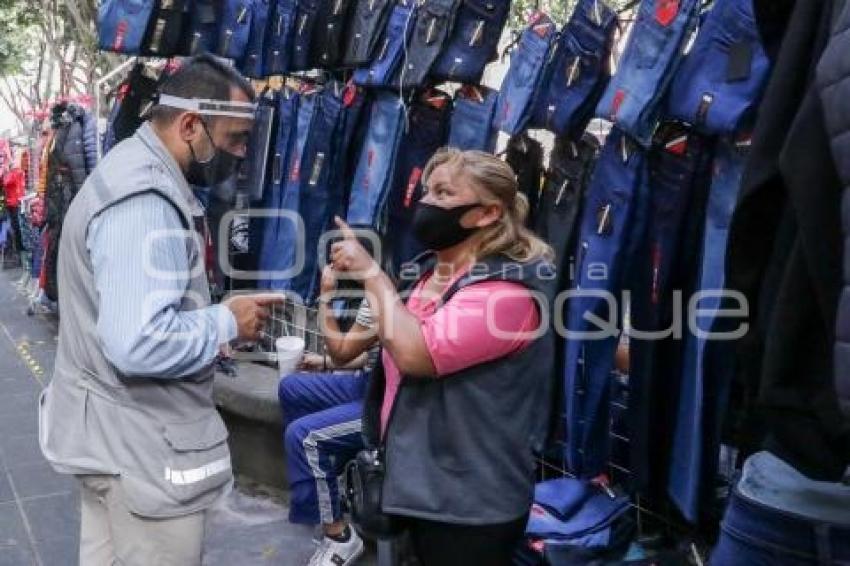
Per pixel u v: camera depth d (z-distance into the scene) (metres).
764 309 1.31
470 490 1.83
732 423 2.51
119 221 1.72
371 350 2.74
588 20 2.59
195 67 1.87
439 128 3.22
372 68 3.34
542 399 1.96
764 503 1.59
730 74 2.15
